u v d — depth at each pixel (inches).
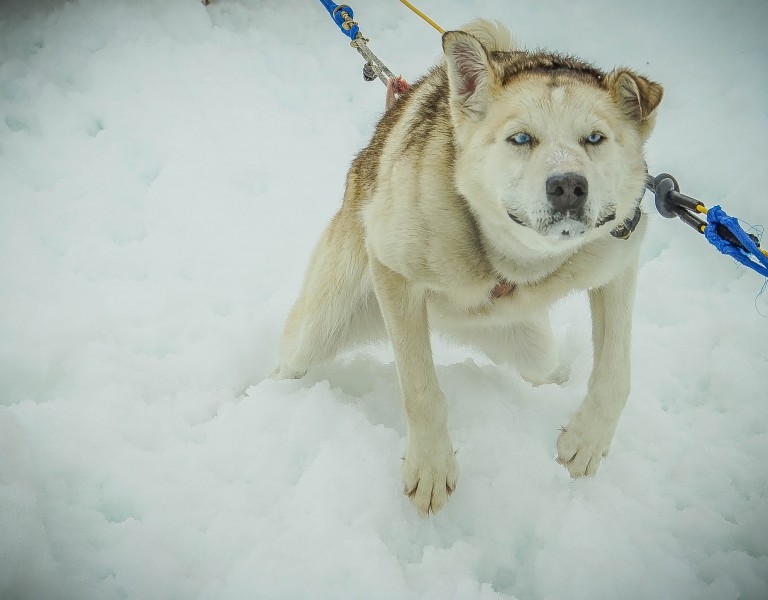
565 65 104.2
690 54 214.5
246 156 198.1
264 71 224.8
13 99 211.9
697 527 112.0
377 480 114.3
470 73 99.3
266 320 155.8
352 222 128.1
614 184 94.7
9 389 135.3
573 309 160.1
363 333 139.0
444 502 108.2
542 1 239.3
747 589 104.3
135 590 102.6
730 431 127.6
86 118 207.3
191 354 145.9
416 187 103.7
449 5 242.1
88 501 115.3
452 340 138.3
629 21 228.5
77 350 143.5
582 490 114.5
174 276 165.6
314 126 208.5
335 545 106.3
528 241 97.4
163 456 122.4
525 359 136.1
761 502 115.7
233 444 124.1
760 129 186.9
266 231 178.7
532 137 92.7
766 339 144.6
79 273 164.9
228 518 111.7
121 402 132.1
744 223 165.8
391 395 133.6
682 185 177.6
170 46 229.0
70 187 186.9
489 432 123.3
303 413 127.0
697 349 143.9
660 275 161.0
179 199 185.5
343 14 153.3
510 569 107.1
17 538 105.3
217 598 101.6
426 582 102.7
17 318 149.7
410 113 113.9
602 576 103.8
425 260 104.7
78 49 226.7
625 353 112.9
